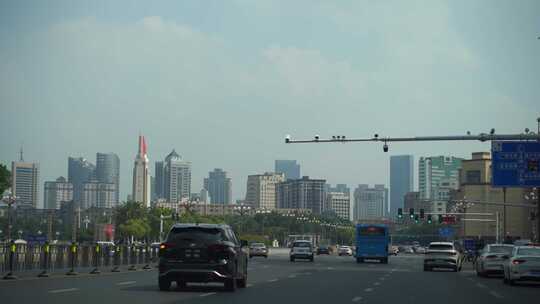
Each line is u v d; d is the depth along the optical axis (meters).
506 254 41.00
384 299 23.25
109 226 152.25
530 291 28.92
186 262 24.34
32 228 175.12
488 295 26.19
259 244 89.12
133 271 40.78
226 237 25.00
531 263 31.50
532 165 48.84
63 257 37.53
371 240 70.88
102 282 28.83
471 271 52.84
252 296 23.19
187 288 26.36
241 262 26.77
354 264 64.75
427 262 51.28
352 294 25.14
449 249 51.25
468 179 157.62
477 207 146.50
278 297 23.03
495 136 40.22
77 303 19.06
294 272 43.25
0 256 31.58
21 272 32.91
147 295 22.52
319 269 49.16
